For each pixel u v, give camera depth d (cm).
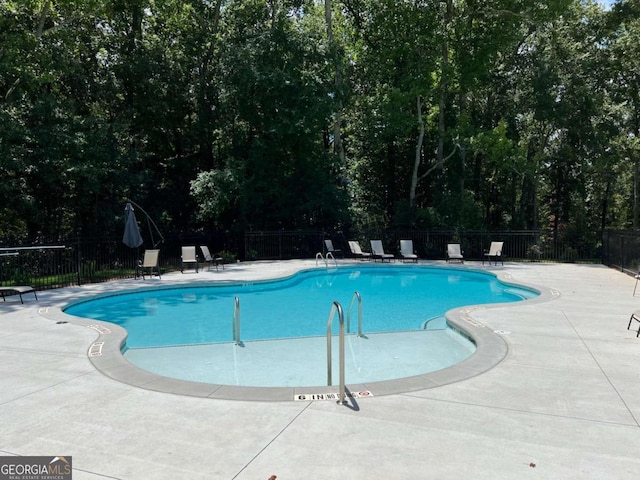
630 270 1401
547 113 2408
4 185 1617
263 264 1900
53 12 1845
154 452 317
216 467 296
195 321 928
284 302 1146
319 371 564
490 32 2180
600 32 2431
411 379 463
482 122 2702
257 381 530
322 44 2202
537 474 284
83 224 1995
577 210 2981
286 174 2355
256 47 2053
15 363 535
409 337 725
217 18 2348
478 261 1961
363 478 281
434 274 1681
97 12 1878
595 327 696
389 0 2075
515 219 3091
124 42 2208
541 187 3197
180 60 2328
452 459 304
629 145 2448
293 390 436
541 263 1862
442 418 370
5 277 1402
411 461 301
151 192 2295
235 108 2194
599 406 394
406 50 2155
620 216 3456
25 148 1628
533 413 379
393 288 1376
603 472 287
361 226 2389
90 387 451
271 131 2064
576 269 1600
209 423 364
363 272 1734
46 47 1709
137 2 2069
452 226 2216
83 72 2047
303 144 2264
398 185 2755
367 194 2694
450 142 2459
